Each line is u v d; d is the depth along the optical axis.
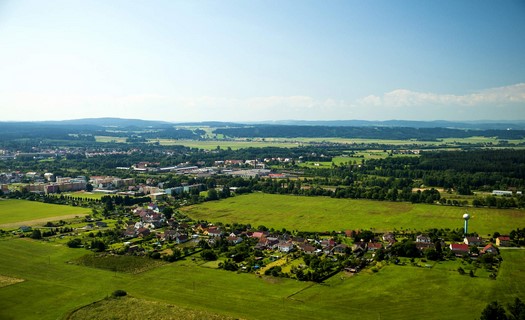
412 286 181.12
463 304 162.25
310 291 178.12
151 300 169.75
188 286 184.75
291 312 158.00
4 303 167.25
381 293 174.75
